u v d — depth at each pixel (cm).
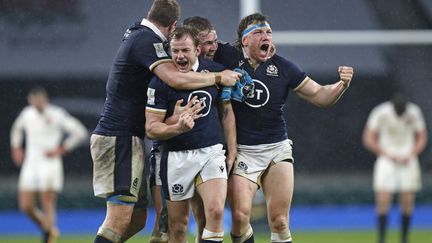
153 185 2886
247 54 2791
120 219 2773
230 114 2750
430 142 6056
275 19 5944
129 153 2789
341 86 2767
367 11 6016
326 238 4931
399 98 4853
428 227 5606
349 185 5931
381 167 4791
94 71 6272
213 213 2612
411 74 6059
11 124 6303
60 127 4775
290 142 2873
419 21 6038
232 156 2744
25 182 4594
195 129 2659
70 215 5769
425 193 5950
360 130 6006
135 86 2770
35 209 4578
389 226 5741
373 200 5903
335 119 6000
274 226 2792
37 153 4672
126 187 2766
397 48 6059
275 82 2789
